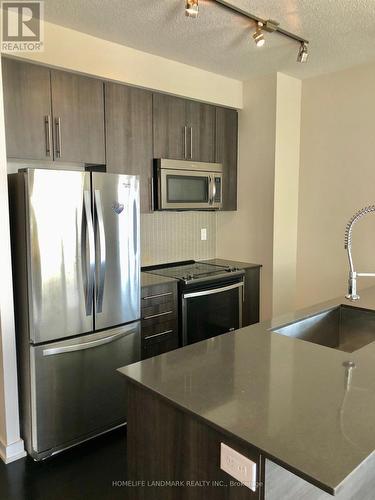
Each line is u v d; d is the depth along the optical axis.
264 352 1.71
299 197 3.82
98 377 2.61
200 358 1.65
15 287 2.42
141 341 2.96
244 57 3.11
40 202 2.26
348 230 2.16
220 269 3.62
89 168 3.18
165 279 3.18
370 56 3.10
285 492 1.13
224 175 3.79
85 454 2.48
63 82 2.66
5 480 2.23
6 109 2.42
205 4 2.22
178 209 3.40
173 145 3.35
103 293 2.59
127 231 2.70
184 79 3.29
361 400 1.28
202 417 1.19
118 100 2.96
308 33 2.64
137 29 2.60
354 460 0.98
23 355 2.42
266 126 3.62
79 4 2.26
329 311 2.36
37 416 2.36
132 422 1.53
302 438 1.07
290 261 3.84
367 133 3.31
